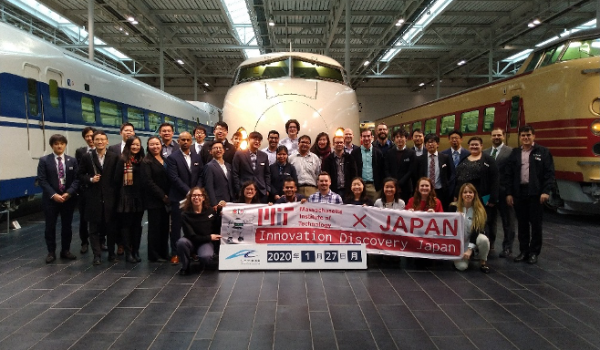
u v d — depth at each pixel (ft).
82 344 9.66
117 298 12.53
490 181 16.80
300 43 68.90
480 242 15.15
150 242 16.55
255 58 26.04
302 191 18.37
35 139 24.27
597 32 24.14
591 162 21.97
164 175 16.58
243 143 17.72
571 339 9.95
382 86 101.91
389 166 19.42
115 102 35.32
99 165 16.33
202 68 83.71
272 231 16.20
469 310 11.65
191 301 12.26
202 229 15.56
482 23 58.59
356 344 9.65
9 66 22.15
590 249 18.57
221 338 9.93
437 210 16.57
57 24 57.31
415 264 16.22
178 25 58.80
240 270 15.29
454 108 39.22
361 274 14.94
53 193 16.10
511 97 28.63
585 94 22.15
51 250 16.65
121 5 49.57
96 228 16.35
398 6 50.75
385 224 16.14
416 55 78.28
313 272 15.12
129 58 79.15
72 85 28.55
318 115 21.02
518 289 13.38
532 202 16.22
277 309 11.66
